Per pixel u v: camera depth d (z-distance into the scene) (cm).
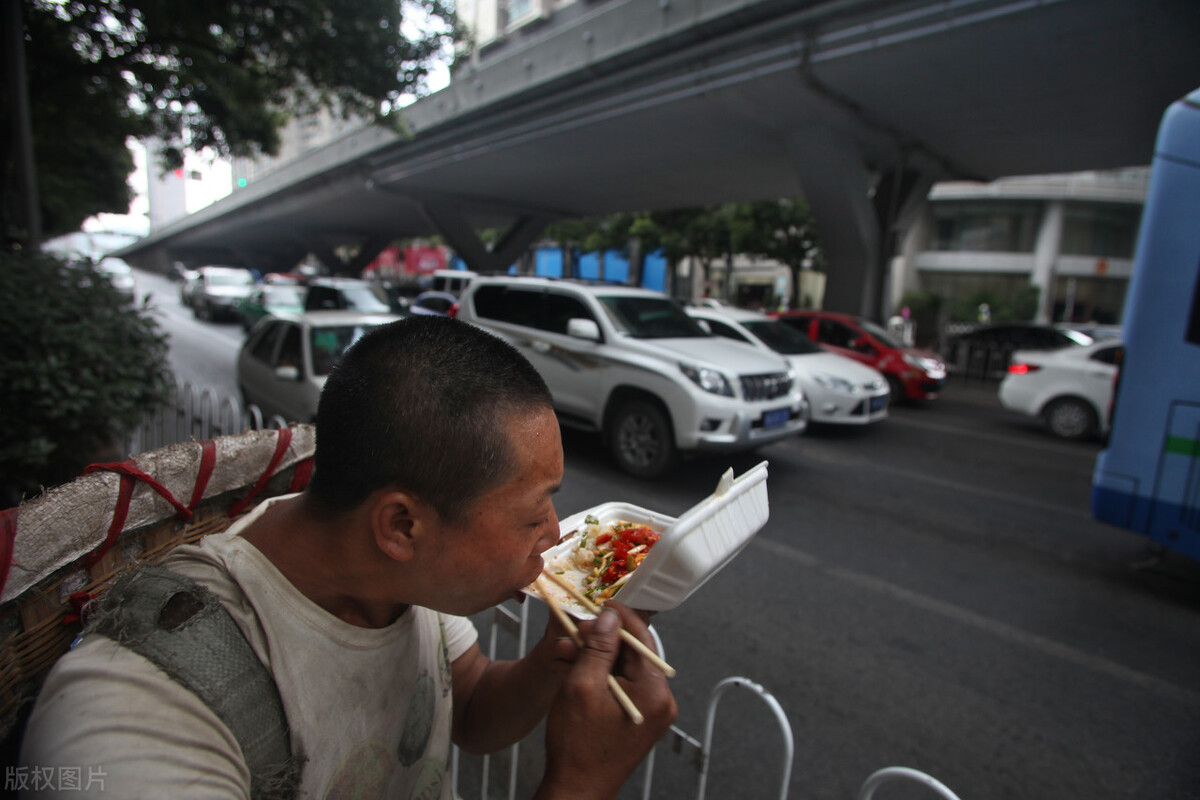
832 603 388
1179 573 452
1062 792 246
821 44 905
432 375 72
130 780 58
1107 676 324
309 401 562
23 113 639
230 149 1099
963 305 3120
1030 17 737
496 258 2450
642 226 2392
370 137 1927
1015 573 443
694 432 557
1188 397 382
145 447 532
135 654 64
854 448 782
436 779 101
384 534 74
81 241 2091
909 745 268
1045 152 1248
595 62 1165
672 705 81
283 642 74
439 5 838
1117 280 3262
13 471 362
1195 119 377
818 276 3469
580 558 121
